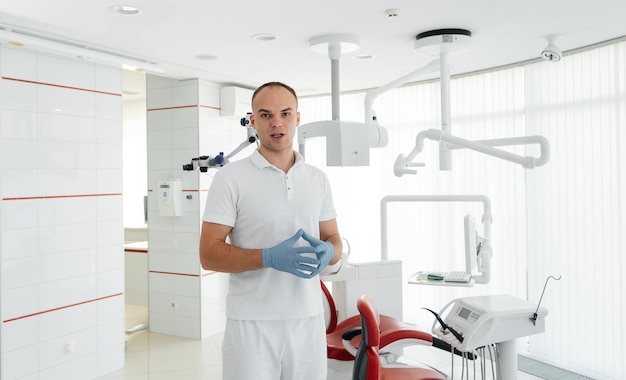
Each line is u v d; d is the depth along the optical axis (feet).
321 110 19.42
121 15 9.95
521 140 10.37
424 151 17.12
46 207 11.98
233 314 5.84
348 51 12.24
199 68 14.74
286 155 6.10
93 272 13.07
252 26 10.77
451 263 16.60
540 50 13.16
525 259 14.75
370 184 18.49
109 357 13.46
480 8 9.88
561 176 13.62
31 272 11.69
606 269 12.60
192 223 16.35
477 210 15.97
